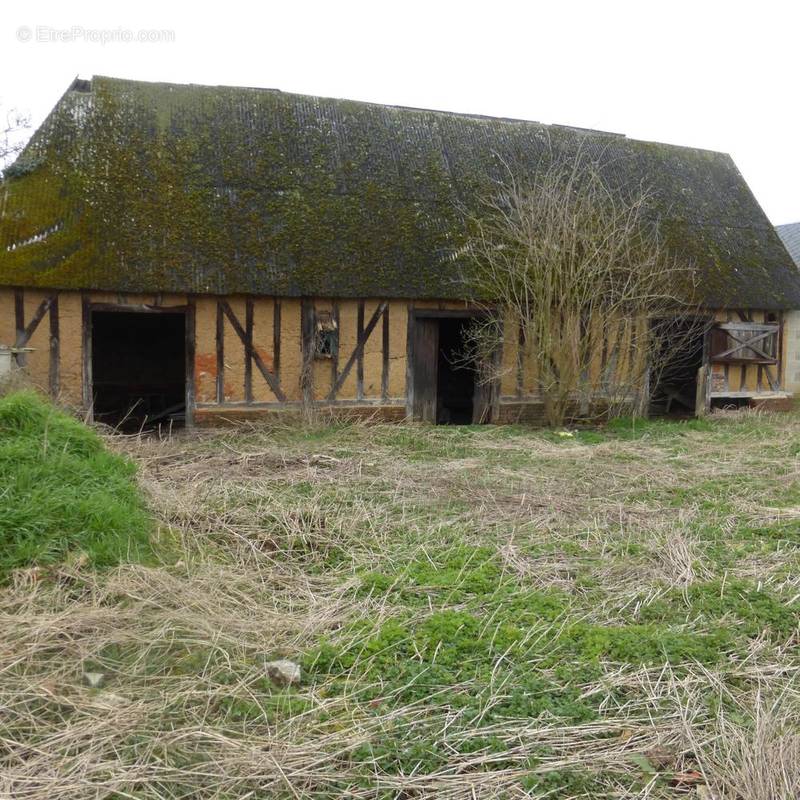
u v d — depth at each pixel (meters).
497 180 12.49
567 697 3.48
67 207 9.83
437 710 3.36
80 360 9.66
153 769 2.88
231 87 12.01
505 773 2.94
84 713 3.19
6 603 3.99
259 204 10.73
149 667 3.58
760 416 12.62
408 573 4.95
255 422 10.17
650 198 13.51
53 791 2.73
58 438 5.70
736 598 4.59
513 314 11.21
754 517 6.34
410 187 11.78
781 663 3.82
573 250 10.98
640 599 4.63
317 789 2.84
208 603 4.20
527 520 6.20
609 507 6.57
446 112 13.55
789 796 2.78
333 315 10.63
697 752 3.07
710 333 13.01
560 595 4.67
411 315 11.02
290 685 3.53
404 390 11.11
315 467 7.79
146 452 8.20
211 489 6.62
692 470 8.12
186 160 10.80
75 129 10.56
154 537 5.15
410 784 2.87
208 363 10.17
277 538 5.49
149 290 9.62
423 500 6.68
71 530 4.67
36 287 9.30
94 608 4.00
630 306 11.72
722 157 15.38
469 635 4.05
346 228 10.95
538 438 10.21
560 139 13.86
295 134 11.74
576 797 2.83
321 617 4.21
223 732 3.13
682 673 3.70
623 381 11.92
